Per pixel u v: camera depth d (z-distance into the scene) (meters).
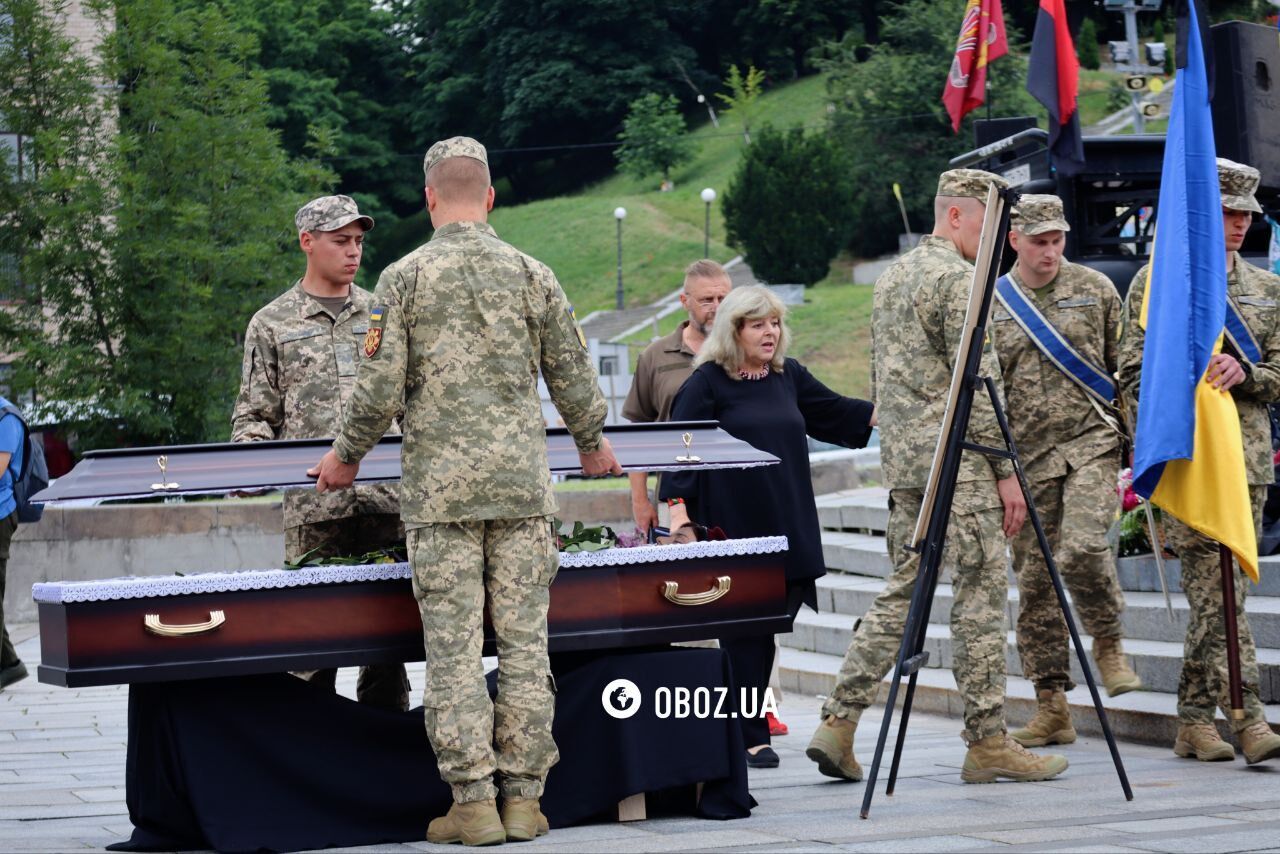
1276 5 14.26
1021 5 69.56
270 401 6.26
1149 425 6.38
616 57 83.44
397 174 80.94
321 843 5.11
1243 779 6.02
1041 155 12.98
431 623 5.10
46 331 23.94
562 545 5.75
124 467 5.35
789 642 11.42
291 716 5.20
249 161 24.11
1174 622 8.27
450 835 5.09
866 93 55.78
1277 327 6.69
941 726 8.28
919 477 6.11
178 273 23.08
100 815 5.92
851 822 5.29
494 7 82.81
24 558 15.66
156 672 4.98
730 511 6.71
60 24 23.95
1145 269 6.93
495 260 5.22
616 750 5.42
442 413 5.10
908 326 6.20
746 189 49.81
